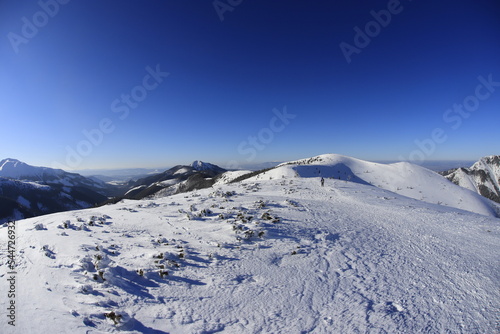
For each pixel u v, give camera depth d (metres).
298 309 7.53
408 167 96.19
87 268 8.66
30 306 6.37
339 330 6.62
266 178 74.06
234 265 10.30
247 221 15.59
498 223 19.61
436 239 14.62
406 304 7.89
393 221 18.69
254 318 7.05
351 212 20.83
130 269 9.00
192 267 9.85
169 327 6.43
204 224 15.34
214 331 6.45
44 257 9.34
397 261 11.19
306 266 10.46
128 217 17.14
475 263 11.17
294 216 17.64
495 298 8.32
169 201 24.09
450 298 8.29
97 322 6.11
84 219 16.03
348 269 10.28
